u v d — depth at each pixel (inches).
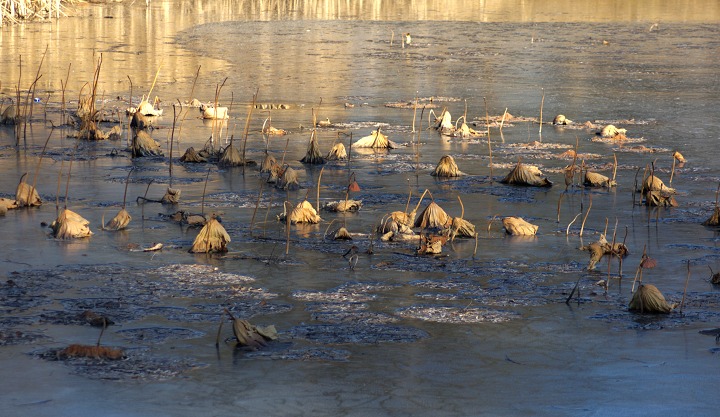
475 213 574.2
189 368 328.2
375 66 1391.5
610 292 424.8
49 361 331.0
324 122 903.1
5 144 770.8
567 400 306.7
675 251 495.5
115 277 428.8
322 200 597.0
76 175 660.1
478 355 346.6
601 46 1728.6
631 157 770.2
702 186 665.6
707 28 2106.3
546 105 1055.6
